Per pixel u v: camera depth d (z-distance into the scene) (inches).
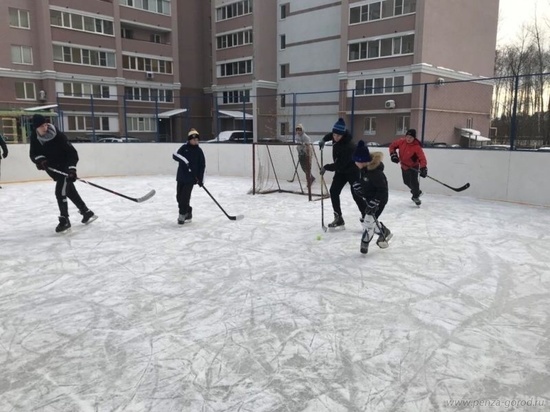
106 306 135.3
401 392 91.7
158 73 1371.8
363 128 981.8
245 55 1325.0
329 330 119.0
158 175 512.4
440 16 969.5
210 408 86.7
